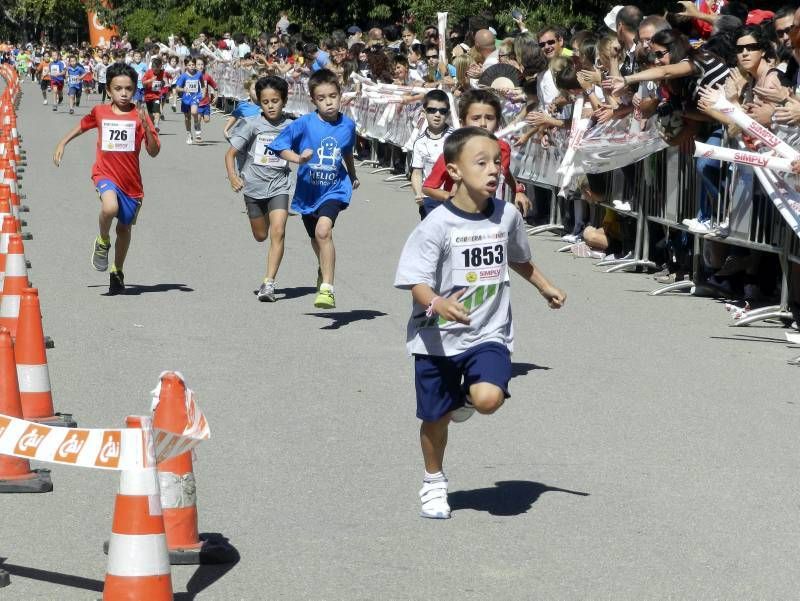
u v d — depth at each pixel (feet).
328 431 50.24
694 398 56.03
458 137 38.78
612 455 47.37
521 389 57.41
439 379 39.37
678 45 78.33
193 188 146.00
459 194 39.34
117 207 78.64
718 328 71.56
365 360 63.00
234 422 51.39
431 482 40.50
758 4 166.20
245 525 39.50
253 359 63.00
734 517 40.60
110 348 65.16
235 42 277.23
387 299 79.92
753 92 67.92
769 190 67.31
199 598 33.58
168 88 300.40
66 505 41.78
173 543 36.24
